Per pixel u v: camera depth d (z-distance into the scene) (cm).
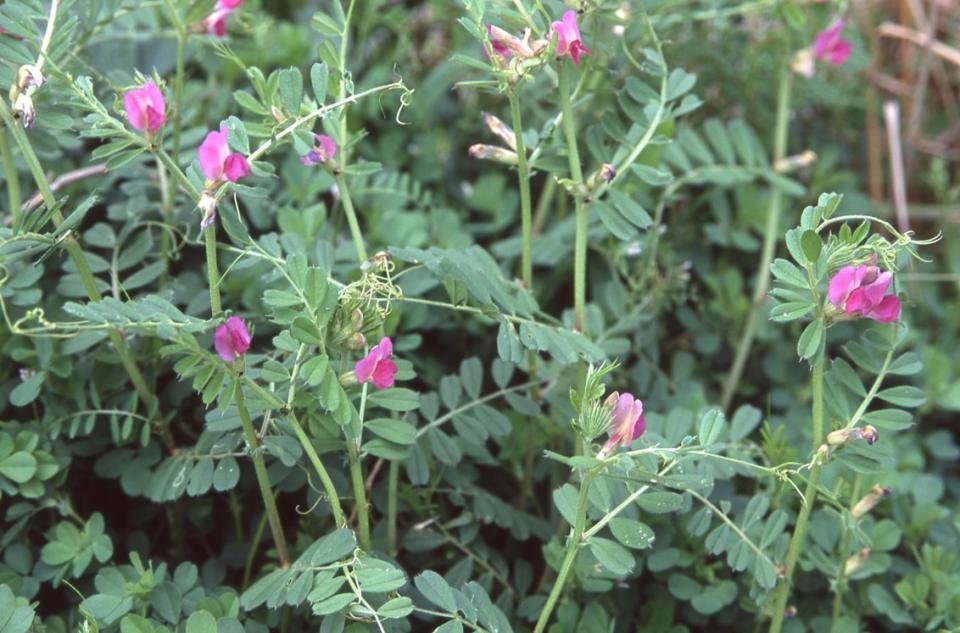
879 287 91
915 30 144
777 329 123
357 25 134
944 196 134
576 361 99
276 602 93
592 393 91
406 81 130
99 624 95
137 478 102
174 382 105
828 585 106
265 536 105
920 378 123
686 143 121
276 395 95
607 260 118
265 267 108
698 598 103
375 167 100
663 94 104
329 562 94
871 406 122
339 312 93
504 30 98
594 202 101
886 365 97
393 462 101
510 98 97
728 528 100
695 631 107
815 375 94
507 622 94
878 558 104
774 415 121
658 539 104
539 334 99
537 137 102
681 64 127
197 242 104
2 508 103
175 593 96
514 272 121
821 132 139
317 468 94
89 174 110
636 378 116
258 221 114
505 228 126
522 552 109
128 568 99
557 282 121
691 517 104
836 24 119
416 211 121
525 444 109
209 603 95
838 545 105
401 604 90
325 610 89
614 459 90
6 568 100
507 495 111
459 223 121
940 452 120
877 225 133
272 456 100
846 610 105
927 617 104
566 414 105
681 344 122
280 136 94
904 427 96
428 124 130
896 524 109
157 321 90
